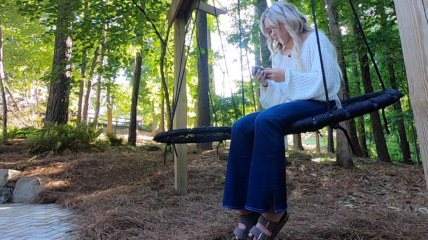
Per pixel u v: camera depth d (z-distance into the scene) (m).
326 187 3.91
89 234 2.16
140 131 20.70
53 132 5.92
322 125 1.12
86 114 10.55
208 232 2.17
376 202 3.28
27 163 4.74
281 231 2.16
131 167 4.81
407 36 0.83
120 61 5.81
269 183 1.10
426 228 2.29
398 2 0.86
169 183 3.88
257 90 9.48
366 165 6.02
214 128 1.67
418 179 4.35
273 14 1.40
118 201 3.05
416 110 0.81
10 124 12.16
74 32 4.80
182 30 3.55
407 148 8.96
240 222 1.36
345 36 5.89
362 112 1.08
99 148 6.63
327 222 2.40
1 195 3.70
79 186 3.86
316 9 6.84
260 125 1.16
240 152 1.35
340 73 1.34
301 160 5.64
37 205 3.33
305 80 1.23
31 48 9.55
